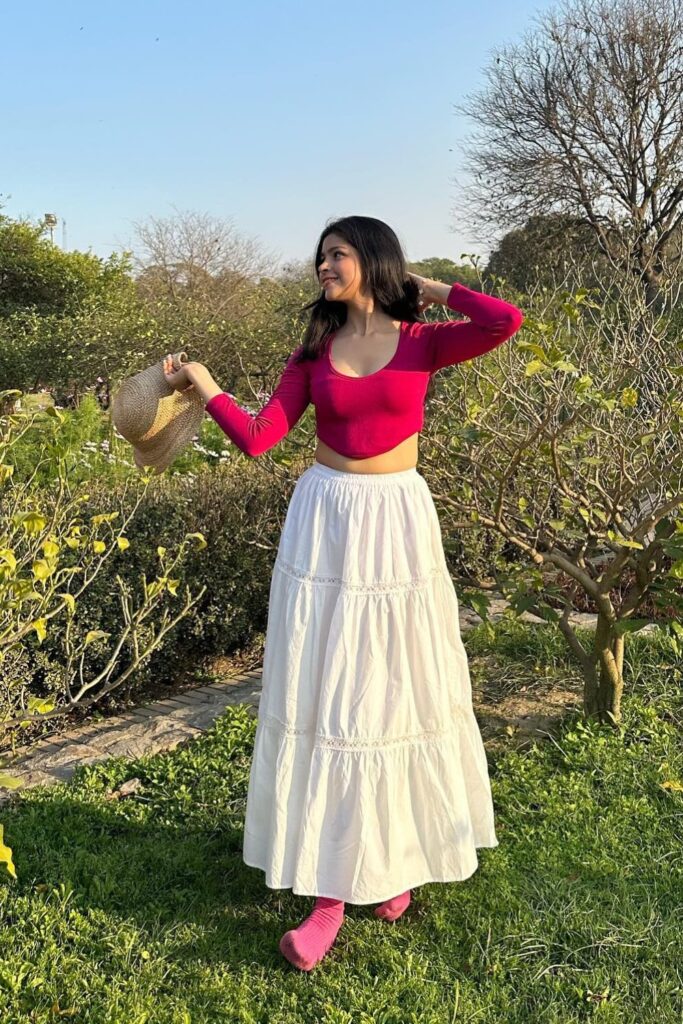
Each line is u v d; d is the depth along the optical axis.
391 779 2.20
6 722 2.76
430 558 2.28
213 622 4.75
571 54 17.86
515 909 2.45
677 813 2.90
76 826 2.92
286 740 2.21
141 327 12.46
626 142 17.89
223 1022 2.06
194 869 2.69
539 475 3.49
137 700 4.53
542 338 3.17
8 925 2.37
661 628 4.17
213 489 4.80
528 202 18.69
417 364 2.16
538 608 3.53
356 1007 2.10
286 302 15.23
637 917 2.40
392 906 2.41
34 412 2.88
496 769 3.27
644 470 3.34
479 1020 2.06
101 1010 2.07
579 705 3.80
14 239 18.02
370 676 2.17
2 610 2.28
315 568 2.20
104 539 4.14
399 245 2.17
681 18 17.12
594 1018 2.05
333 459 2.24
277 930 2.41
